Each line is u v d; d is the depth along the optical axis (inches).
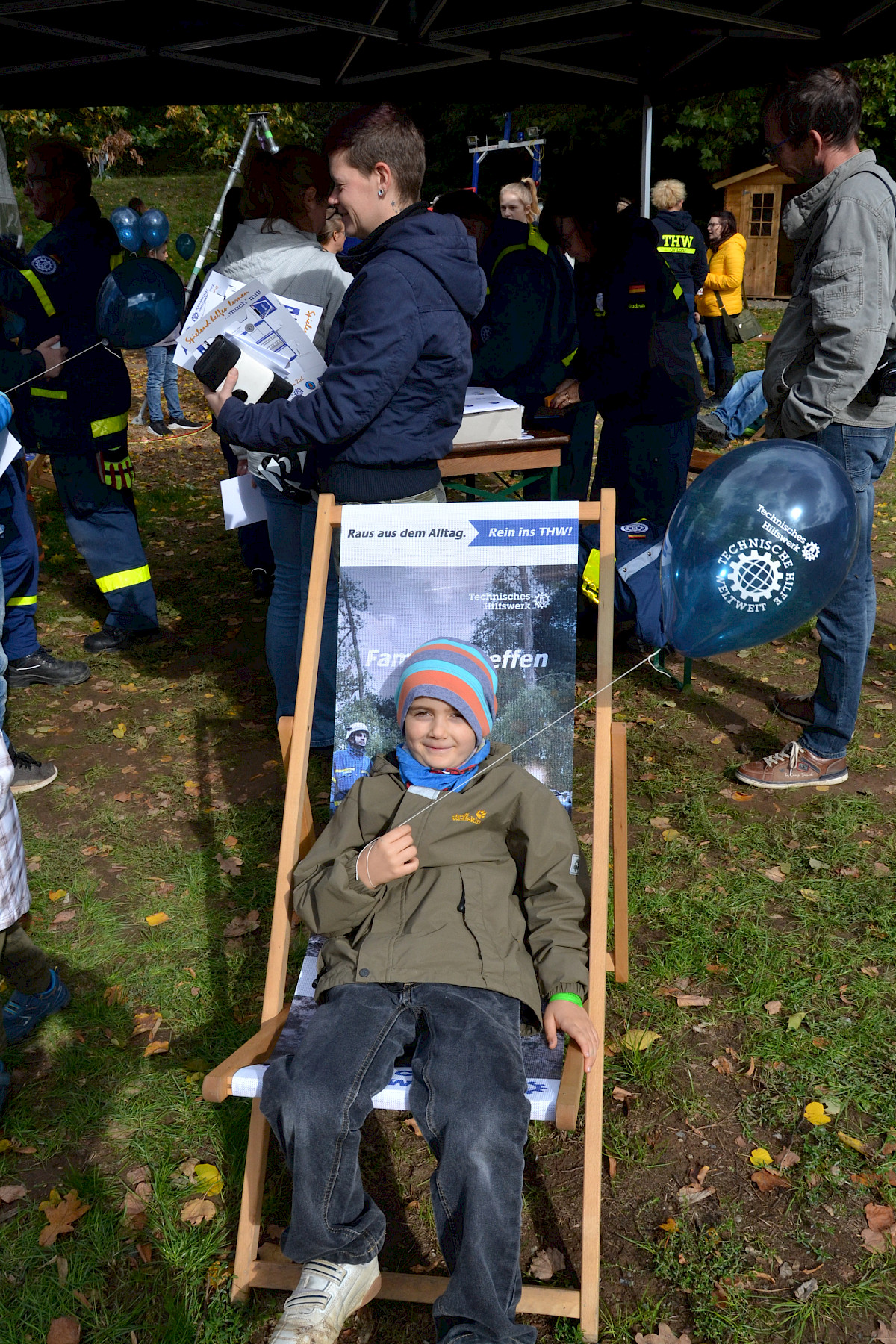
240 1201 100.7
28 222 575.2
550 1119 82.8
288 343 126.7
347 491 127.3
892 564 258.4
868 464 145.3
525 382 217.5
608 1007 121.8
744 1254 94.0
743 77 242.2
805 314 143.7
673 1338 87.3
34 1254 96.0
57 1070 116.3
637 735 180.7
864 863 145.4
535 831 97.7
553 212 192.9
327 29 204.2
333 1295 80.7
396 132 116.0
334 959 95.2
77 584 252.5
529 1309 88.1
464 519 112.4
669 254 276.7
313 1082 82.5
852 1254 93.7
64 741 185.2
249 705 196.1
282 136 574.2
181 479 341.1
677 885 142.6
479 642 111.3
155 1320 90.5
